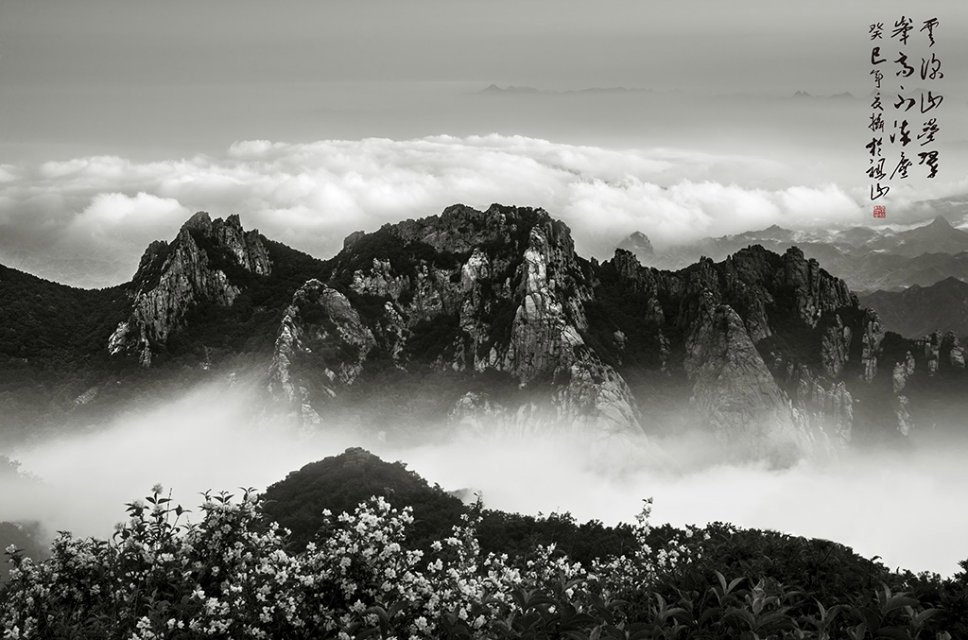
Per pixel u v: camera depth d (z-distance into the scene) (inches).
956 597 580.7
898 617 526.6
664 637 476.7
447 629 560.4
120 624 667.4
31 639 694.5
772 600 501.7
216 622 637.9
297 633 668.7
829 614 474.3
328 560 697.0
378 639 604.7
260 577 695.7
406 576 670.5
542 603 514.9
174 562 714.8
